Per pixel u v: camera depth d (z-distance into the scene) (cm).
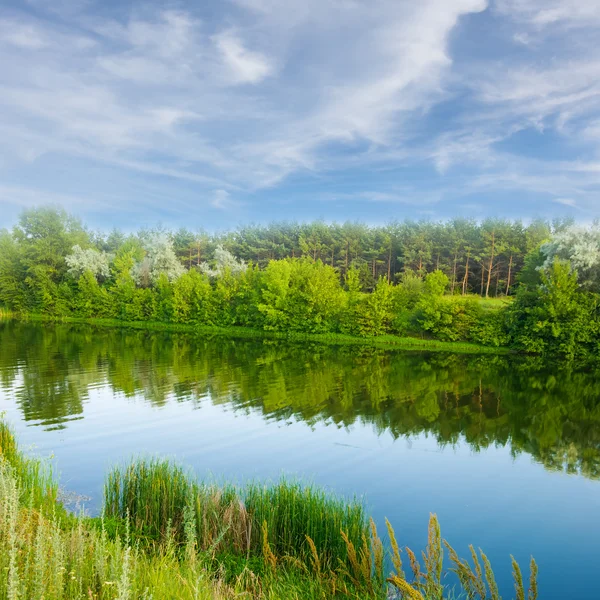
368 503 1407
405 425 2197
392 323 5584
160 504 1113
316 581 859
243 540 1023
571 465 1744
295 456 1766
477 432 2125
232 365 3631
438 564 719
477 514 1360
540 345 4503
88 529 999
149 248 7944
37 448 1773
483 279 8281
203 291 6769
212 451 1798
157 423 2125
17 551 608
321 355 4325
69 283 7931
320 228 10150
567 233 5034
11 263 8144
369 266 9150
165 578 691
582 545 1209
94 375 3155
